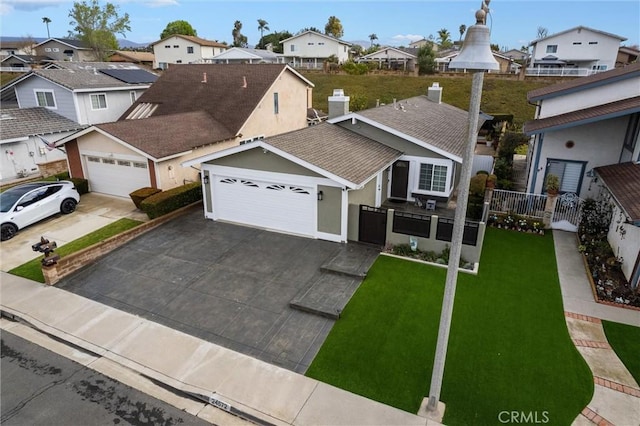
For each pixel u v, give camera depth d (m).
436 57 62.25
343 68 58.28
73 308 11.20
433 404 7.53
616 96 17.02
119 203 19.31
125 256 13.99
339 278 12.30
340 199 14.02
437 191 18.19
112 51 75.94
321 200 14.36
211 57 73.38
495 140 32.19
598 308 10.78
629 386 8.16
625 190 12.62
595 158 16.47
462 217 6.17
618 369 8.62
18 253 14.48
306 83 31.23
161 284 12.26
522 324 10.12
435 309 10.72
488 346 9.32
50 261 12.25
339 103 18.88
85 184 20.56
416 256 13.48
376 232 14.21
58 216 17.72
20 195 16.45
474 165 22.78
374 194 17.00
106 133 18.62
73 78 29.61
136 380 8.66
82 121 28.45
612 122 15.86
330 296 11.32
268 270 12.87
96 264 13.51
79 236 15.70
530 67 60.84
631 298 11.04
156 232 15.83
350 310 10.73
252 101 25.73
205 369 8.84
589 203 15.46
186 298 11.52
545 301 11.11
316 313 10.62
